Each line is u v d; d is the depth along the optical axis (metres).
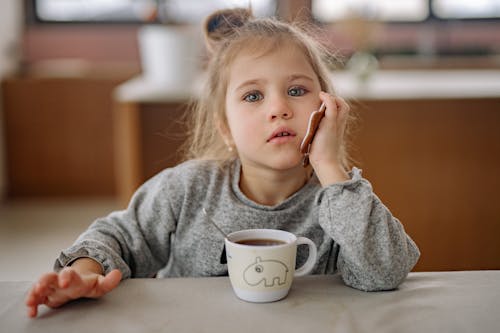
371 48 2.85
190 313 0.74
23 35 4.34
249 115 0.99
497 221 2.46
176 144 2.48
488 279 0.86
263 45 1.01
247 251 0.77
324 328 0.70
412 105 2.39
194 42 2.61
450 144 2.42
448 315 0.73
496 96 2.39
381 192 2.44
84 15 4.38
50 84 3.98
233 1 1.33
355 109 2.37
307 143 0.93
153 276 1.12
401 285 0.84
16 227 3.46
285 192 1.08
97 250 0.91
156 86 2.60
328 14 4.11
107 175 4.08
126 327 0.70
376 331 0.69
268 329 0.69
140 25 4.36
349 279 0.84
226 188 1.08
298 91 1.00
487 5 4.22
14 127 4.02
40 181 4.07
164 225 1.07
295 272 0.88
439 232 2.47
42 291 0.74
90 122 4.04
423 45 4.19
